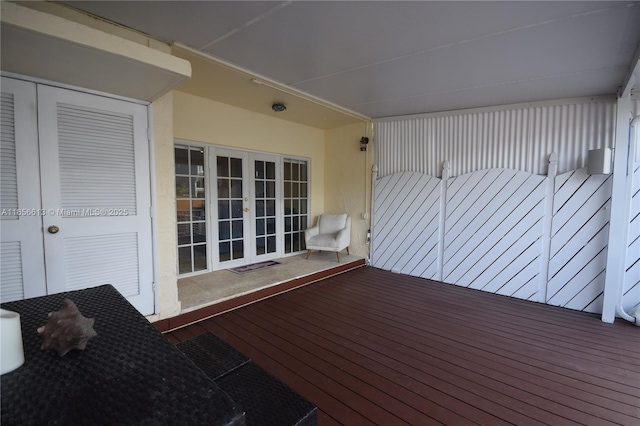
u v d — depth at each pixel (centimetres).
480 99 369
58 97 210
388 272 480
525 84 311
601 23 200
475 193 398
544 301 354
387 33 223
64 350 93
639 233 301
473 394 191
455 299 364
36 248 207
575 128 336
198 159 401
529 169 365
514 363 227
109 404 74
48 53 168
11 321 85
